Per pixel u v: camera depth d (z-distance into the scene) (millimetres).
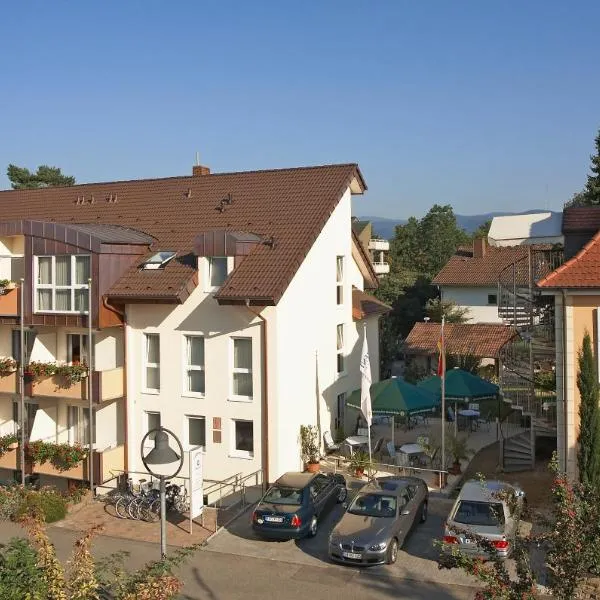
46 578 10836
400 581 15734
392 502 17594
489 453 25547
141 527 20125
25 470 24047
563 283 18359
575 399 18641
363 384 22953
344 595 15156
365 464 22891
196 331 22750
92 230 24047
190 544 18438
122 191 29984
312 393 24281
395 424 29969
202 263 22609
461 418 30281
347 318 27438
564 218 21422
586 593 10344
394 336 48531
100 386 22906
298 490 18703
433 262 77250
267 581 15977
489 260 57969
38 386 23875
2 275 25703
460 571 16078
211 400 22609
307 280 23906
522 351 24859
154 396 23438
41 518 13109
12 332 26781
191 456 19328
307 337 23906
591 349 17984
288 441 22516
